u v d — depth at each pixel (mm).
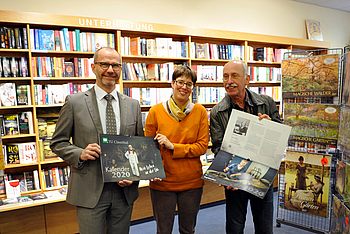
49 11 3393
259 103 2225
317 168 3004
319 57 2916
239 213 2264
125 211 1930
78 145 1828
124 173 1799
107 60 1794
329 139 2885
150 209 3762
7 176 3156
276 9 5406
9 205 2875
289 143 3172
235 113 2182
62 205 3227
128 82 3766
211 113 2322
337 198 2377
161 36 4043
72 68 3377
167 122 2098
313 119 2982
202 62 4488
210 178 2078
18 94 3125
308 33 5816
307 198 3084
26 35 3086
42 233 3135
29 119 3186
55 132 1834
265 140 2092
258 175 2045
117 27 3496
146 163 1907
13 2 3193
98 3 3686
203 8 4555
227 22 4820
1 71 3018
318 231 3113
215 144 2291
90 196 1789
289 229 3355
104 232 1864
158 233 2172
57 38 3258
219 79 4453
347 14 6539
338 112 2814
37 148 3207
